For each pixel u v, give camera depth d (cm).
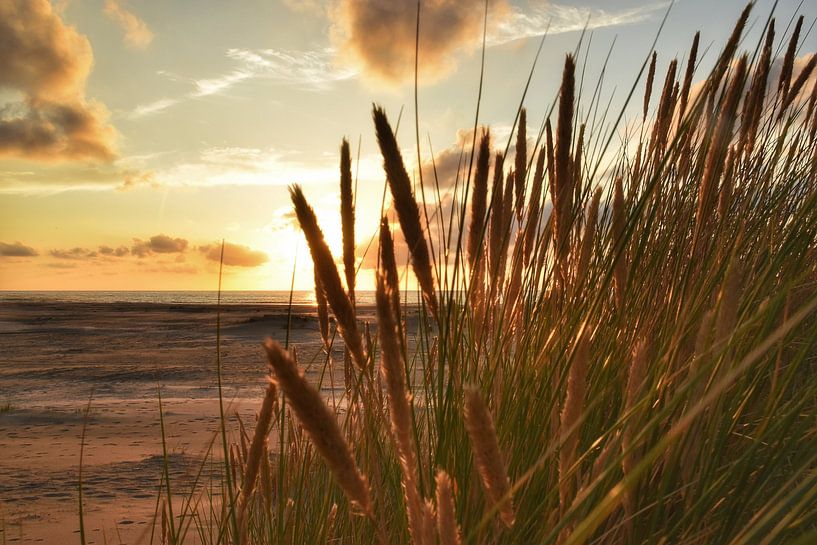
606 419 86
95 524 285
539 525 76
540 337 96
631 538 72
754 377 85
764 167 139
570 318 87
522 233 96
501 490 43
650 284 99
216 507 219
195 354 1197
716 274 90
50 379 890
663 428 80
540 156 103
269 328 1802
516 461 81
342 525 126
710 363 49
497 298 94
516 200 98
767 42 124
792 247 90
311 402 43
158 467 381
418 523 49
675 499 79
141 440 470
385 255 65
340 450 44
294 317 2247
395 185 63
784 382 70
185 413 575
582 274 87
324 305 97
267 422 74
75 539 270
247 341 1452
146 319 2786
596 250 102
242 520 76
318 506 126
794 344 96
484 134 80
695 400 64
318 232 57
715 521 70
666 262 108
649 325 91
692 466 66
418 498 49
